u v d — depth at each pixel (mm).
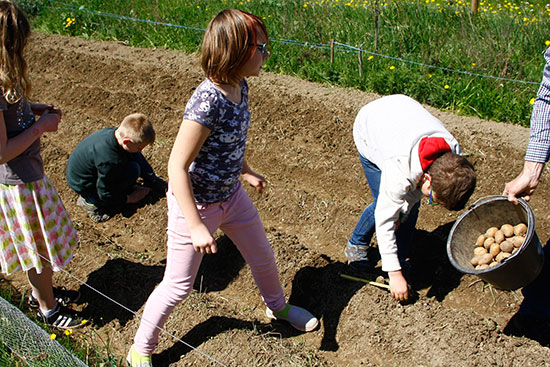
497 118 5750
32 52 8617
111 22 9594
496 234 3109
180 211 2719
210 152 2596
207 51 2391
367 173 3506
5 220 3166
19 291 3918
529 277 2945
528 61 6477
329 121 5766
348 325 3480
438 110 6039
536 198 4605
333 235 4426
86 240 4324
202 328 3432
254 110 6207
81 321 3621
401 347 3266
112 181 4574
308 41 7750
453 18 7586
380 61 6883
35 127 2986
